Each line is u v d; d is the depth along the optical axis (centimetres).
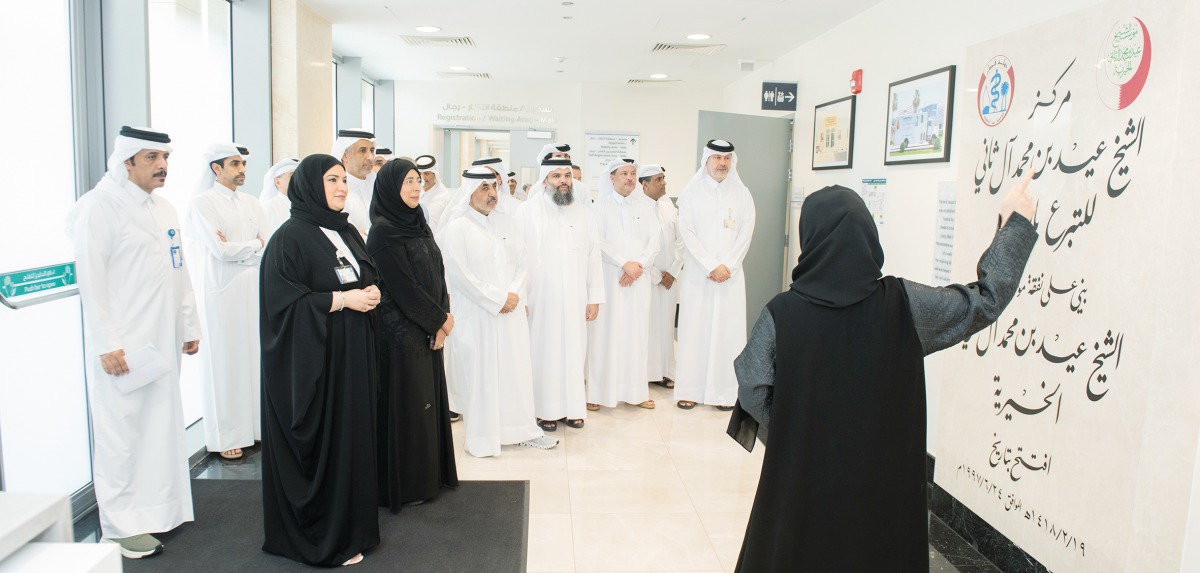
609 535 289
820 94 546
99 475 256
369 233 294
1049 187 253
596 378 454
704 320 459
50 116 281
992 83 289
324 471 250
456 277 352
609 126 901
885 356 150
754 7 473
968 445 298
